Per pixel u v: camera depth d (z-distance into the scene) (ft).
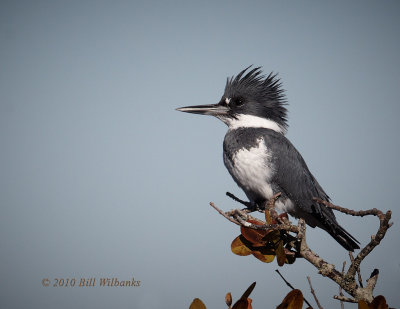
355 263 17.33
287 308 14.60
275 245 19.42
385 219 15.89
